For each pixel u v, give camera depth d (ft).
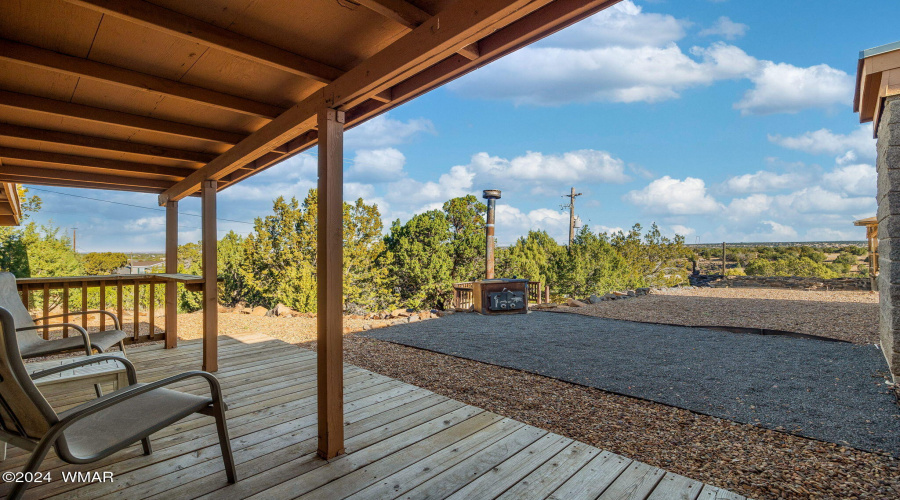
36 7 5.84
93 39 6.79
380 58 6.37
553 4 5.45
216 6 5.97
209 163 12.82
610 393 11.93
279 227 63.82
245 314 29.32
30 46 6.88
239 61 7.60
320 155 7.59
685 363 15.24
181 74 8.13
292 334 21.63
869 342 17.85
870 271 38.83
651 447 8.38
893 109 11.60
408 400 10.34
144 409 5.71
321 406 7.36
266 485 6.41
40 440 4.12
